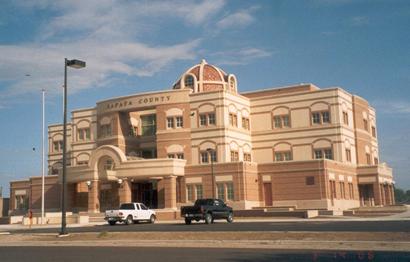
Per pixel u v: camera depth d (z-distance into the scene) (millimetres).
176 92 69125
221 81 75812
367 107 81000
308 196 59875
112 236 28641
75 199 71062
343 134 68688
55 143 89375
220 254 19312
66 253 21641
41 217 56250
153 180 64625
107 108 73625
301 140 70375
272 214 53156
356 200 69312
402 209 60594
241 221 45906
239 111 71188
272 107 73062
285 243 22484
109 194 65688
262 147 72875
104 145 68125
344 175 66000
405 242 20844
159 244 24609
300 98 71312
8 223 59969
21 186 79500
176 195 63656
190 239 25422
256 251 20172
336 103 68688
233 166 60625
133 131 74688
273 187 62219
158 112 69500
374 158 82625
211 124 67312
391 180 77000
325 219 45750
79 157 79250
